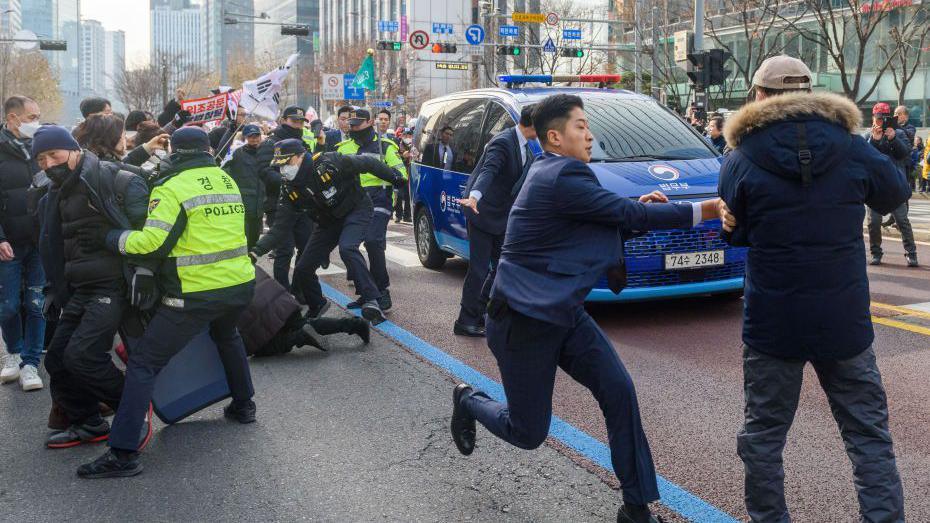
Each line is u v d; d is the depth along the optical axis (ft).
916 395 16.53
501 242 21.86
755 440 10.16
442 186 30.68
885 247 37.50
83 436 14.99
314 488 12.89
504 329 10.79
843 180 9.38
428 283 30.14
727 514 11.65
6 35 208.74
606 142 24.43
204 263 13.79
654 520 10.87
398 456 14.11
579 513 11.88
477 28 115.85
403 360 20.06
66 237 13.94
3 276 18.13
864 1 97.81
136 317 14.44
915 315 23.25
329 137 42.32
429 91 208.13
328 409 16.60
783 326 9.65
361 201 23.43
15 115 18.12
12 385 18.70
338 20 334.65
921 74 107.65
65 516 12.09
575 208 10.21
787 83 9.95
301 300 26.78
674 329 22.18
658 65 101.45
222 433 15.38
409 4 250.78
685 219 10.32
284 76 22.02
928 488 12.43
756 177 9.57
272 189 25.52
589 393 17.13
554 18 108.06
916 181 76.38
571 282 10.34
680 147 24.89
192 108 34.12
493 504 12.21
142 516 12.05
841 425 10.03
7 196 17.95
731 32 120.57
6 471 13.79
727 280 22.79
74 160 13.75
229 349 15.53
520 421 11.21
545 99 10.78
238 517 11.96
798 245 9.43
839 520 11.51
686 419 15.55
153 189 13.76
